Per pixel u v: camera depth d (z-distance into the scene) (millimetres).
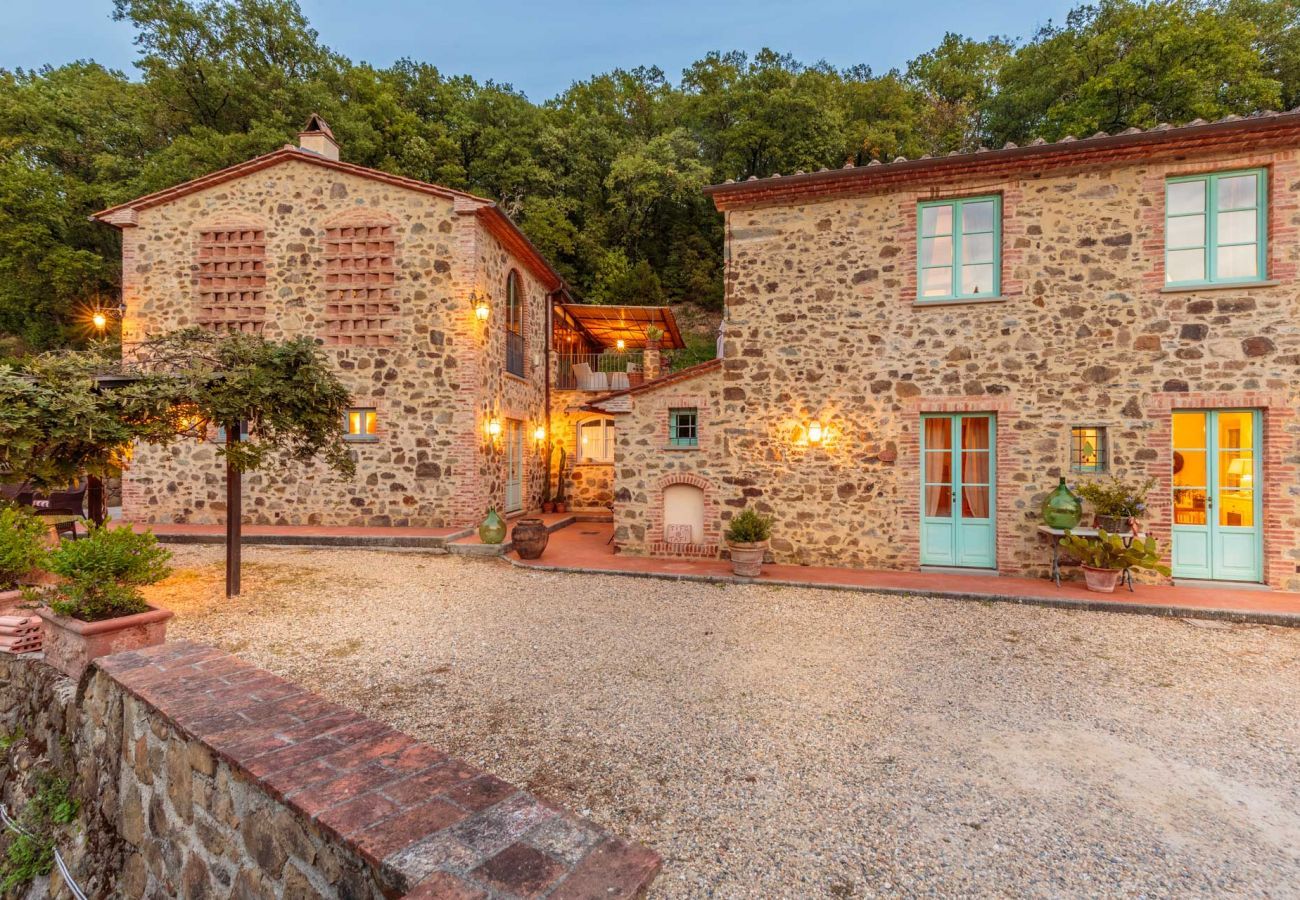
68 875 3406
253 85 22312
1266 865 2662
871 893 2455
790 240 8781
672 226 32188
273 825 2209
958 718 4102
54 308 19734
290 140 20000
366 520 11102
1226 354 7262
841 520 8594
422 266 11039
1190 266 7500
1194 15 22203
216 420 6418
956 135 32562
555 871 1647
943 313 8195
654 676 4793
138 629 4129
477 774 2215
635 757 3521
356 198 11141
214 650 3645
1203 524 7469
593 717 4043
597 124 33156
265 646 5371
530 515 13789
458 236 10984
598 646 5492
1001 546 8023
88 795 3559
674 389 9289
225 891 2479
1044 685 4684
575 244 27453
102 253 21031
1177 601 6727
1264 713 4219
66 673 4039
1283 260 7090
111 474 6324
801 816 2971
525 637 5723
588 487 15211
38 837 3660
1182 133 7043
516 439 13562
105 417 5414
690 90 41438
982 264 8180
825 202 8633
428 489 11023
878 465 8453
